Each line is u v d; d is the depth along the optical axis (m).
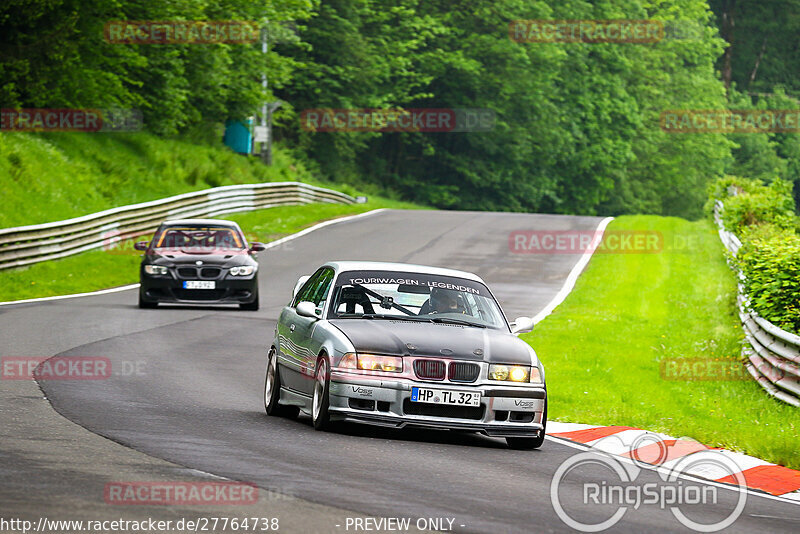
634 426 32.78
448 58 197.50
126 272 80.75
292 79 181.38
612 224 117.62
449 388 27.12
